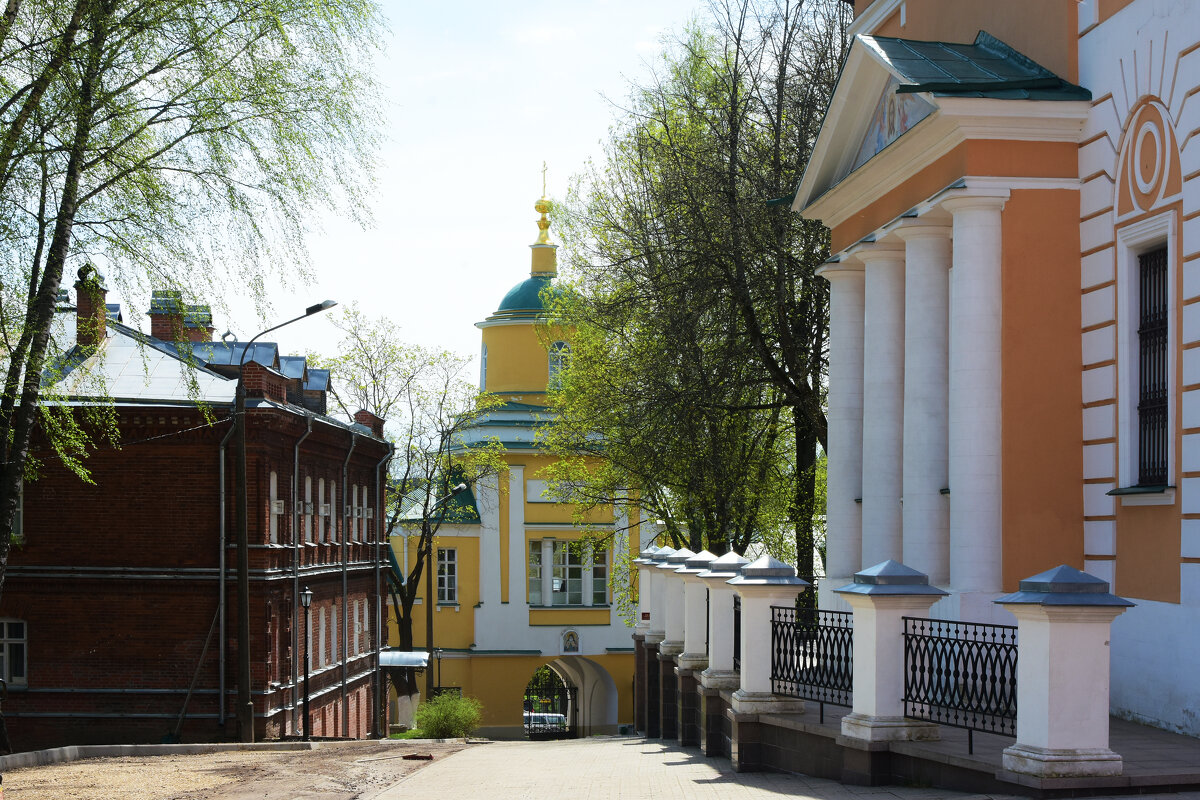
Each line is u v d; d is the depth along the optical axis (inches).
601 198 1401.3
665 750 795.4
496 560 2257.6
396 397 2038.6
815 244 1197.7
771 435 1344.7
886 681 495.5
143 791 629.6
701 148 1196.5
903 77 703.7
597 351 1382.9
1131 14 633.6
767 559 631.2
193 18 791.1
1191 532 573.9
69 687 1187.9
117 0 770.8
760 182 1149.1
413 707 1812.3
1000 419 671.1
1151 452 620.7
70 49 764.0
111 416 948.0
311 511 1391.5
